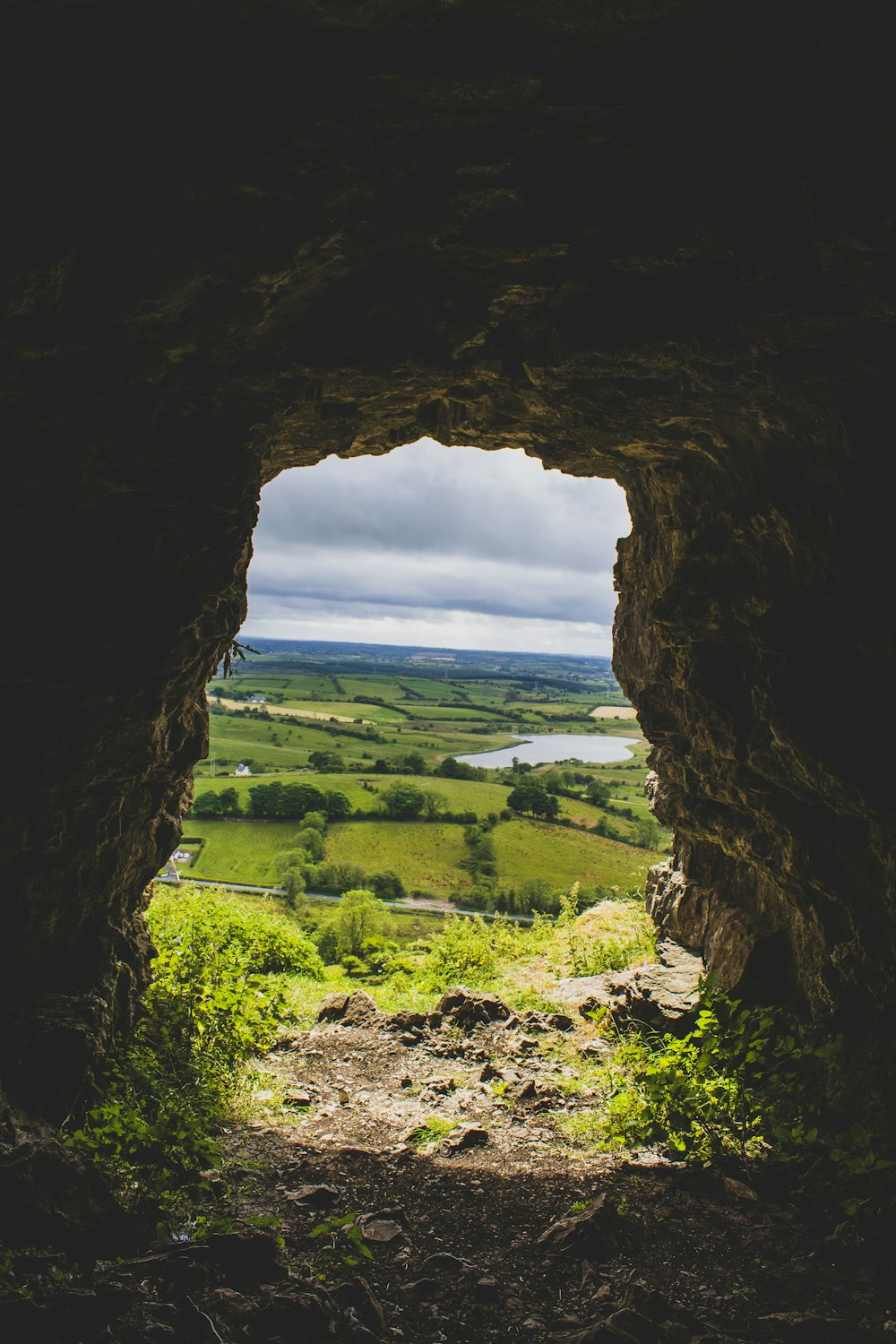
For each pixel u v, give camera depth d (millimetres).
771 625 6648
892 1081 6137
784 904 8688
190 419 5926
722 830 9047
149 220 4484
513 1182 6590
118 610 6293
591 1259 5359
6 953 6270
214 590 6824
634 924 13695
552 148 4320
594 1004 11109
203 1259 4664
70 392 5258
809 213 4254
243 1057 9148
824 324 5008
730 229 4566
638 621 10438
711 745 8055
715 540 7766
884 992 6445
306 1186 6336
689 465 8148
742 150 4180
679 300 5227
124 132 4129
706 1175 6484
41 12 3621
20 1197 4363
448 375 6504
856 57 3594
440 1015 11039
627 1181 6500
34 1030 6062
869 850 6453
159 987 8836
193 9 3617
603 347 5621
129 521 6172
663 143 4230
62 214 4328
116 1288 3984
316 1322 4121
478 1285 5016
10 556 5660
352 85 3982
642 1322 4410
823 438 6027
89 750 6422
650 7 3547
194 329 5223
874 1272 5141
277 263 4879
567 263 5098
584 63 3877
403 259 5242
